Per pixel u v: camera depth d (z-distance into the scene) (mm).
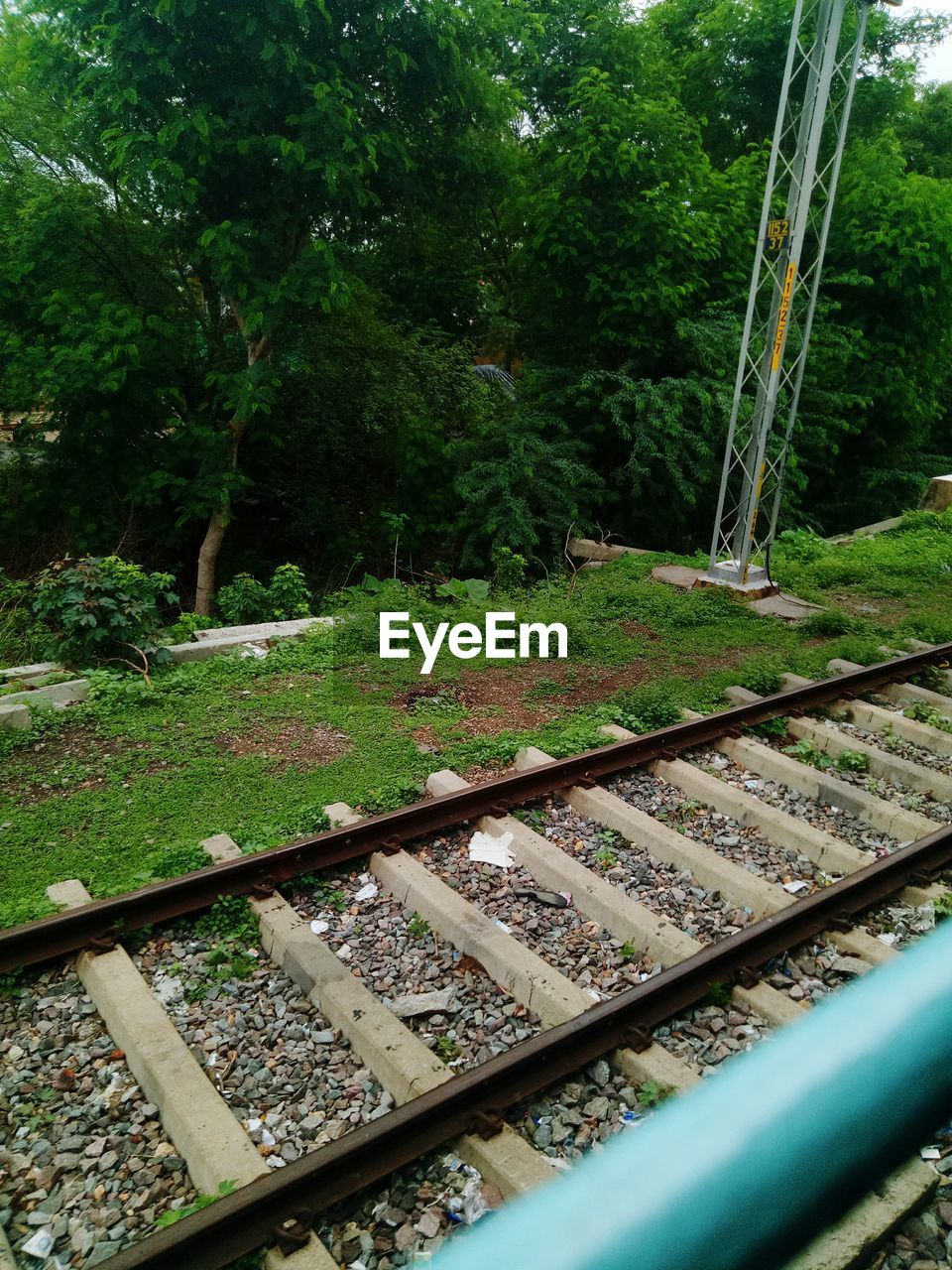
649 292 13266
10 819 5102
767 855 4988
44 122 12414
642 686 7363
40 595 7793
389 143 11328
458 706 6988
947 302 16594
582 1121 3205
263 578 14953
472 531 14383
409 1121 2988
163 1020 3539
